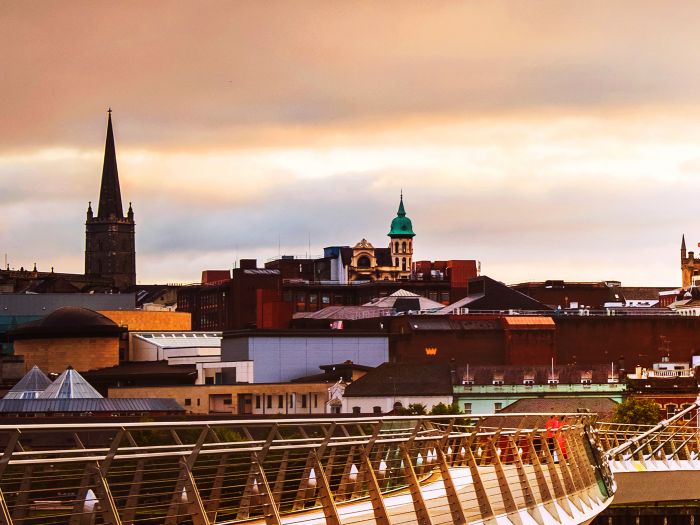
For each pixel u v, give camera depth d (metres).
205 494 62.62
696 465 170.12
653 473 165.38
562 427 98.62
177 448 56.97
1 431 48.28
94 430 50.81
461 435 76.25
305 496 66.00
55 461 49.66
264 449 60.22
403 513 69.31
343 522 66.69
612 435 183.12
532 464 89.44
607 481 107.62
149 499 58.34
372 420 66.44
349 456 68.19
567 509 91.56
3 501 48.41
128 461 54.66
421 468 78.50
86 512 50.56
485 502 76.94
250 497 59.72
